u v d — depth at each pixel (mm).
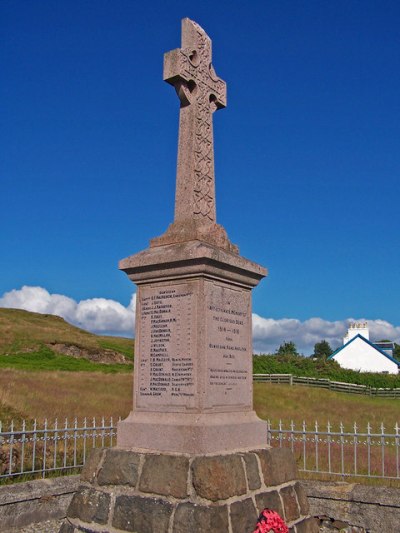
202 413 6160
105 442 13133
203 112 7590
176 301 6594
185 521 5547
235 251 7164
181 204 7199
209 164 7543
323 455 13539
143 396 6691
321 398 31078
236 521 5676
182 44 7766
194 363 6297
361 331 69438
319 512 9414
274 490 6359
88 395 22562
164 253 6617
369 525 9023
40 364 41219
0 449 10469
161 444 6207
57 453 11508
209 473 5695
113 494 6133
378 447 15555
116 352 52594
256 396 28547
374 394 41031
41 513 9031
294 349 76750
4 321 56844
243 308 7125
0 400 14484
